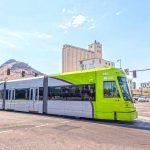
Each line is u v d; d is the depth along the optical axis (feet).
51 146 27.30
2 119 54.54
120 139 31.60
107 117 49.60
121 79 50.55
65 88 60.70
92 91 53.21
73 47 299.79
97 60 280.51
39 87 69.87
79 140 30.78
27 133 35.81
